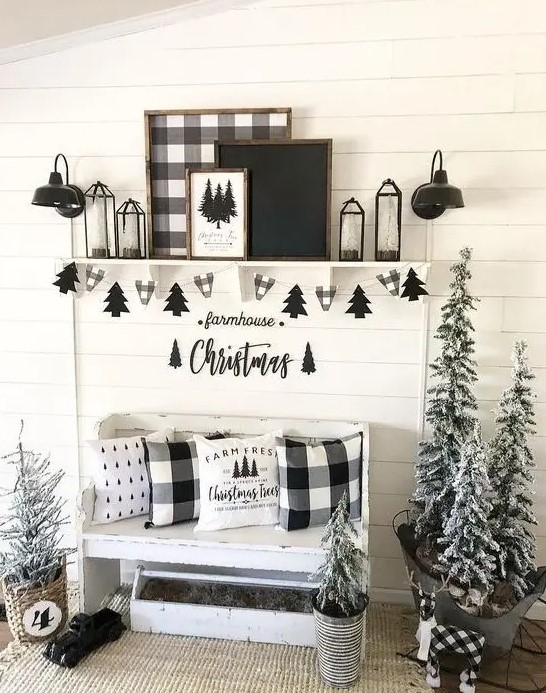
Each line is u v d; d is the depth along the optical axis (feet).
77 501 8.09
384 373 8.81
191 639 8.18
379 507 9.07
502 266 8.41
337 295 8.71
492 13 7.99
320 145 8.22
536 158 8.17
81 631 7.83
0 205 9.09
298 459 8.26
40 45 8.56
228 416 9.14
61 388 9.43
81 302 9.20
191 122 8.52
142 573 8.52
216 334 9.05
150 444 8.45
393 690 7.38
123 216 8.63
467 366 8.11
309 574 8.72
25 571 8.04
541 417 8.62
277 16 8.31
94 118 8.77
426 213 8.23
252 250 8.44
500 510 7.91
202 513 8.18
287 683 7.47
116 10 7.92
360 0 8.16
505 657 8.07
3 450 9.63
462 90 8.16
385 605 9.11
